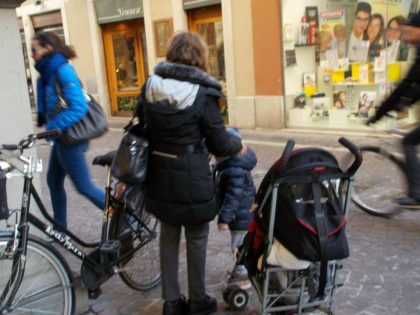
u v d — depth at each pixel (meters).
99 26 14.47
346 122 9.74
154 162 3.13
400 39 8.75
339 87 9.76
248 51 10.66
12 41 3.28
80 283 3.54
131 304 3.74
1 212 2.72
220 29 11.46
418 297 3.60
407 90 4.84
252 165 3.44
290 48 10.09
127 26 13.87
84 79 15.27
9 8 3.23
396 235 4.72
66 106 4.13
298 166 2.74
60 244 3.18
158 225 3.95
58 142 4.21
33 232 3.33
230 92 11.16
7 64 3.27
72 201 6.45
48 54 4.14
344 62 9.63
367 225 5.02
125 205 3.56
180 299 3.45
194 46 3.03
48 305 3.09
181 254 4.57
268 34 10.21
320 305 3.10
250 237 3.07
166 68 3.01
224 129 3.07
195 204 3.11
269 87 10.45
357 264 4.17
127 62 14.17
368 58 9.29
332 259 2.79
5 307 2.86
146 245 3.82
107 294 3.91
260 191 2.96
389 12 8.90
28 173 2.89
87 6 14.45
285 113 10.41
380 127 9.09
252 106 10.78
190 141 3.05
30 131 3.41
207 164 3.14
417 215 5.20
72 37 15.34
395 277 3.91
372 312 3.44
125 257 3.56
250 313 3.49
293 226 2.75
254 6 10.32
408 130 5.62
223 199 3.48
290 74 10.21
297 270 2.95
